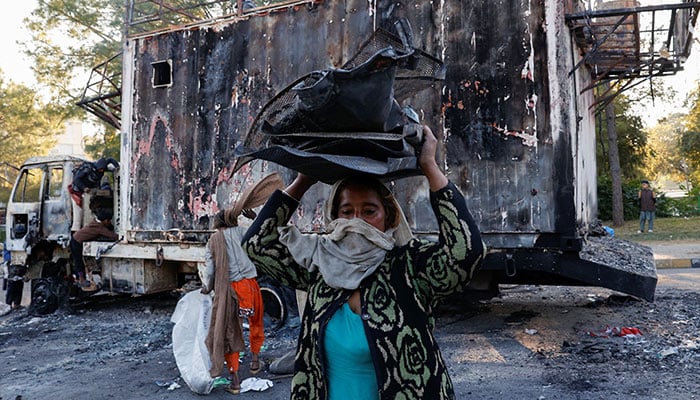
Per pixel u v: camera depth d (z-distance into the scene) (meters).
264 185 4.50
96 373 4.95
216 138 6.73
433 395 1.50
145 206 7.27
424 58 1.78
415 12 5.54
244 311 4.28
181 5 14.95
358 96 1.48
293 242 1.74
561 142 4.91
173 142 7.06
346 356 1.57
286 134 1.68
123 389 4.44
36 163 8.73
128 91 7.48
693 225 17.36
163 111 7.16
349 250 1.61
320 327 1.60
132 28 15.55
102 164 8.24
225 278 4.26
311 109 1.54
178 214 6.99
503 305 7.01
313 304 1.68
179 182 6.99
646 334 5.21
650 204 16.56
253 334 4.58
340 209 1.70
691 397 3.61
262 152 1.58
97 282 8.26
